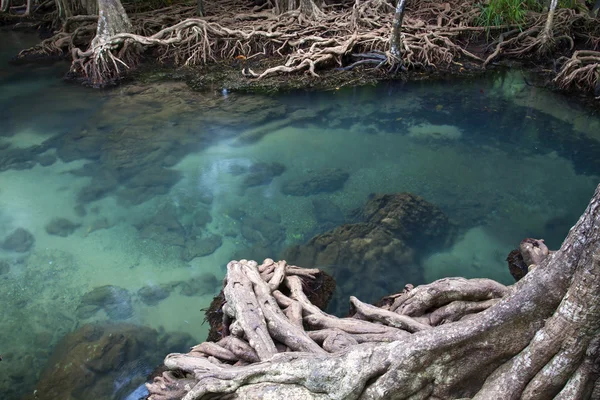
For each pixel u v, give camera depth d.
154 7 17.80
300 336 4.34
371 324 4.61
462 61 14.11
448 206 7.89
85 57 13.36
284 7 15.87
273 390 3.66
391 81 12.94
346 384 3.41
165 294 6.29
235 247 7.14
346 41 13.59
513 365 3.11
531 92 12.28
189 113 11.10
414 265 6.46
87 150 9.70
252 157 9.42
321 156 9.47
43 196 8.37
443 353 3.28
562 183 8.53
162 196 8.32
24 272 6.74
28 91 12.59
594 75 11.88
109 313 6.00
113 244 7.27
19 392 5.03
